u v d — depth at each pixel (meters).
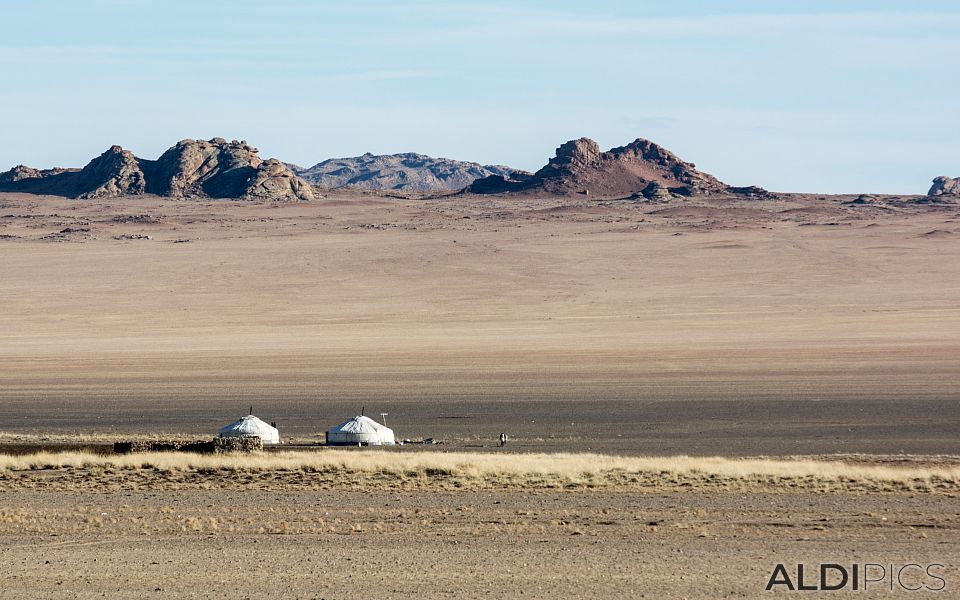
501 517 87.31
